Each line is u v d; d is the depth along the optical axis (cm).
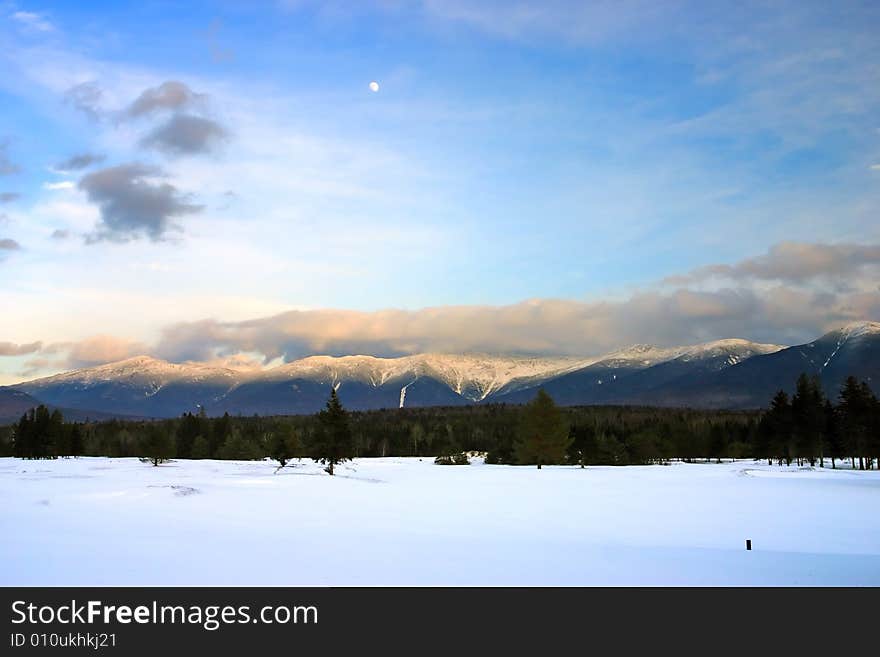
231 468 8425
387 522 3062
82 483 5359
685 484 5862
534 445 9700
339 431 7688
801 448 9962
